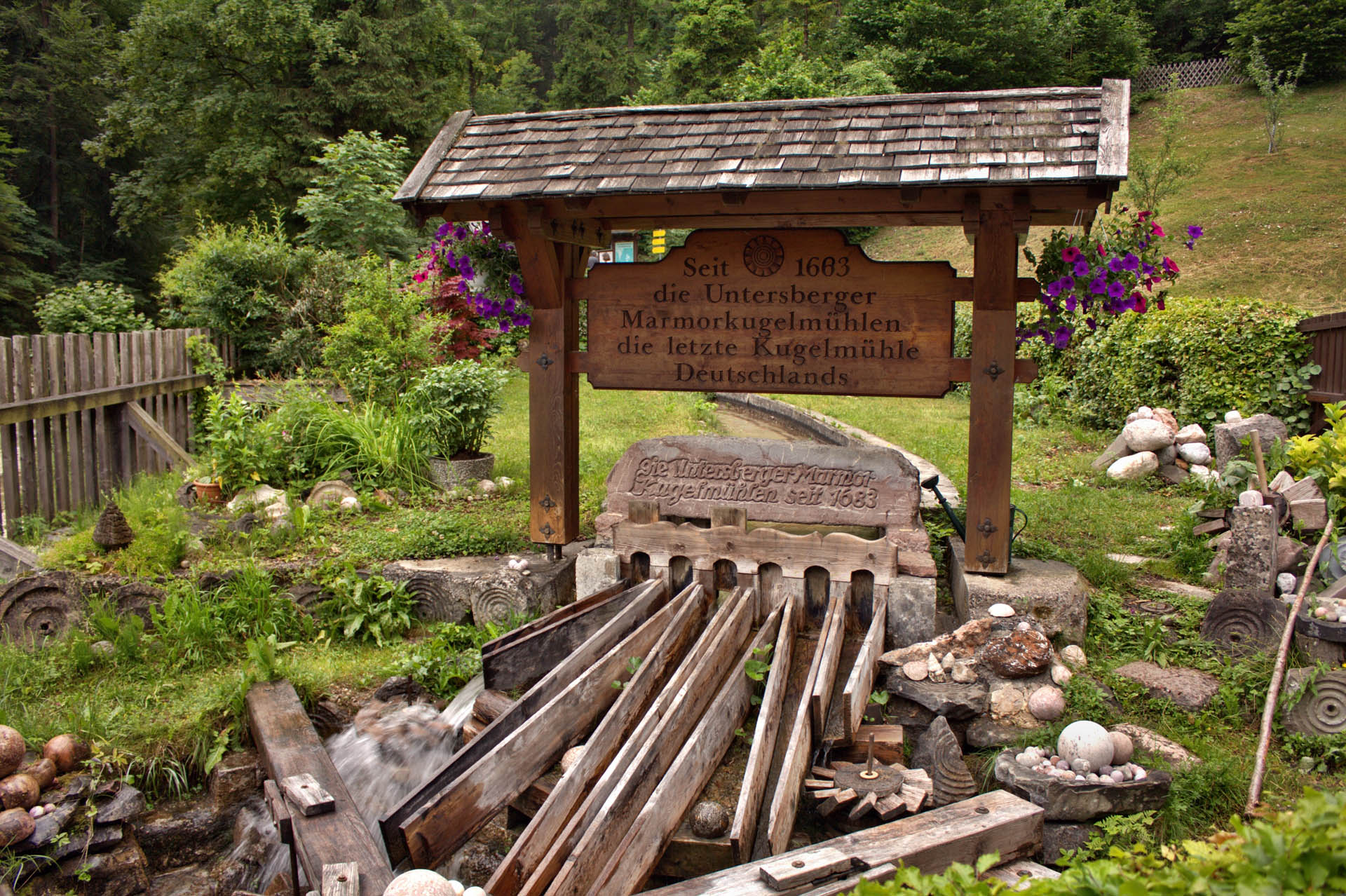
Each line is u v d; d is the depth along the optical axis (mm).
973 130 5086
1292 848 1786
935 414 13711
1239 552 5297
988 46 35250
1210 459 8641
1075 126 4922
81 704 5129
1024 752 4121
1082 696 4574
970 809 3734
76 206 37625
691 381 5867
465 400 8719
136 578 6230
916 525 5363
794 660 5105
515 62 50188
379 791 4934
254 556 6668
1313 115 31141
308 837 3801
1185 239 5207
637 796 3771
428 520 7227
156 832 4520
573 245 6199
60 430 8266
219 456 8023
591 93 48219
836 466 5438
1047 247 5387
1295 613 4656
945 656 4828
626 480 5828
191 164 28266
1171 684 4680
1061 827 3814
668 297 5848
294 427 8594
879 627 4996
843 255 5480
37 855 4090
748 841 3707
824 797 3977
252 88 26391
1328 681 4320
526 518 7449
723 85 35531
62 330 11898
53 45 35562
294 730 4746
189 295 13094
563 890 3230
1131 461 8578
